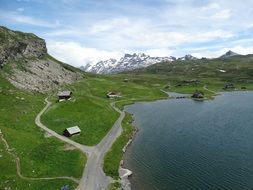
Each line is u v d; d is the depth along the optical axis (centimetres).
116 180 8188
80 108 15000
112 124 14038
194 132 13262
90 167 8938
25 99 14525
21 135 10306
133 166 9300
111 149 10456
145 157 10106
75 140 11062
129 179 8344
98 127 13050
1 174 7794
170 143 11644
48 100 16388
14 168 8169
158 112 18462
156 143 11706
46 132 11538
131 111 18800
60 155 9494
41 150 9469
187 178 8331
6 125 10994
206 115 17225
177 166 9212
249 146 10981
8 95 14000
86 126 12794
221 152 10381
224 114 17400
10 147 9225
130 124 14588
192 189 7675
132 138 12450
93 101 17425
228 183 7950
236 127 13988
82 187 7769
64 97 16775
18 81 17038
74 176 8344
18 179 7744
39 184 7706
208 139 12044
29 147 9469
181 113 18025
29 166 8412
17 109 12938
